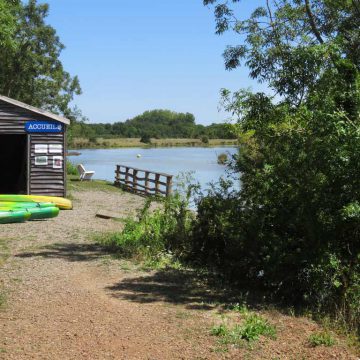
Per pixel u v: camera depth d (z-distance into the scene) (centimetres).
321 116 653
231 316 604
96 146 10706
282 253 705
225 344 507
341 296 646
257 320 575
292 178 702
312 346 509
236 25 1109
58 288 711
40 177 1777
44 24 3884
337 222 658
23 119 1739
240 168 813
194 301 674
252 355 481
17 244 1052
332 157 639
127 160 5681
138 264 892
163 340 516
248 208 802
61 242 1088
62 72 4116
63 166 1797
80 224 1355
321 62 730
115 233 1152
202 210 921
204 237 917
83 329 543
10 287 707
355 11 1073
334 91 683
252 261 770
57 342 503
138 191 2212
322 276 666
